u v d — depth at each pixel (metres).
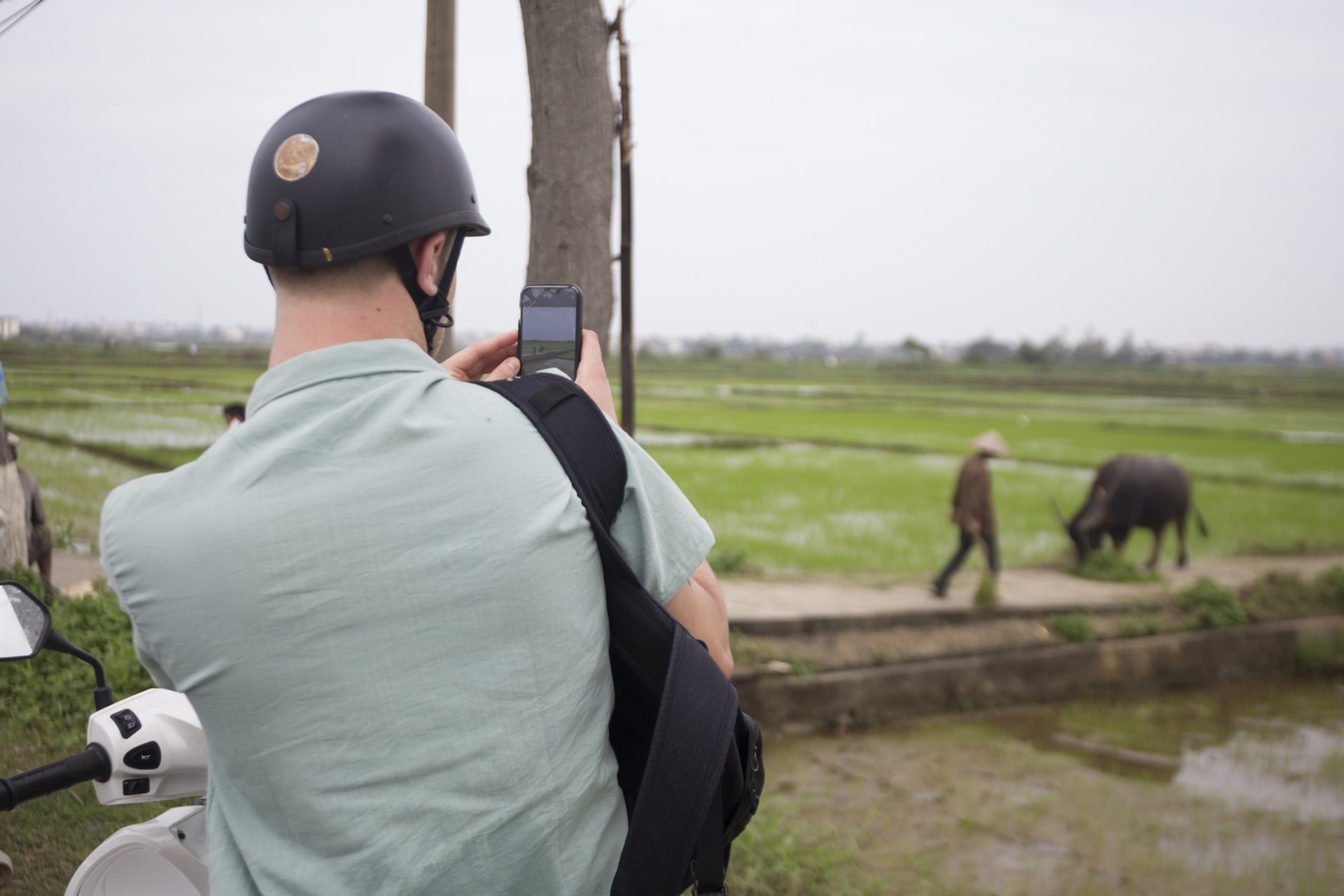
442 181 1.05
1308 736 8.88
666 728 0.99
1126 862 5.93
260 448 0.93
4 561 6.01
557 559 0.94
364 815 0.88
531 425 0.98
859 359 188.38
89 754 1.60
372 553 0.89
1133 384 99.25
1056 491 22.44
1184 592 11.27
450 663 0.89
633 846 0.98
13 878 2.98
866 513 18.66
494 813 0.90
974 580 12.01
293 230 0.99
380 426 0.93
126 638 5.09
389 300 1.03
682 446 31.39
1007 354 169.12
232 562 0.88
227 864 0.96
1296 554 16.30
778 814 5.76
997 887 5.46
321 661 0.88
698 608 1.14
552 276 3.54
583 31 3.47
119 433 16.59
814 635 9.04
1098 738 8.57
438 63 5.07
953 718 8.99
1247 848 6.21
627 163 3.67
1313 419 57.97
